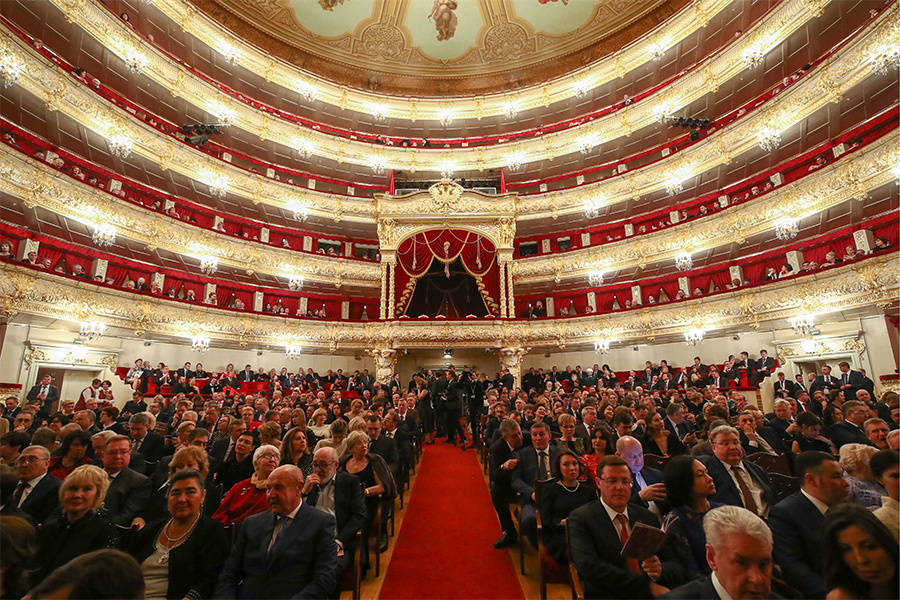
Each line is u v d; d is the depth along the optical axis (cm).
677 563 313
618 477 334
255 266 2008
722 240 1778
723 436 394
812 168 1520
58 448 543
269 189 2144
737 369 1383
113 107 1600
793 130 1644
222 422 643
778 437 596
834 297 1339
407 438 747
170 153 1808
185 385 1355
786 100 1614
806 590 269
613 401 906
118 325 1466
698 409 905
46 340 1291
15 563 240
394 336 1972
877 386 1254
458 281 2319
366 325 2020
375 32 2539
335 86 2491
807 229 1573
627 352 1969
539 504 430
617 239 2073
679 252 1903
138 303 1532
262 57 2269
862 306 1277
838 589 205
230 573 311
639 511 342
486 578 461
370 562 489
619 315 1911
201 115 2031
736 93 1920
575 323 1981
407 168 2475
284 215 2234
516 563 496
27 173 1300
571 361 2098
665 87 2081
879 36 1332
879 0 1465
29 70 1345
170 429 801
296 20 2408
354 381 1739
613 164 2295
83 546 306
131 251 1675
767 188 1714
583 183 2348
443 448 1204
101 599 179
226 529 395
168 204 1859
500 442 583
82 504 311
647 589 290
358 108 2547
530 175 2484
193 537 314
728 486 378
